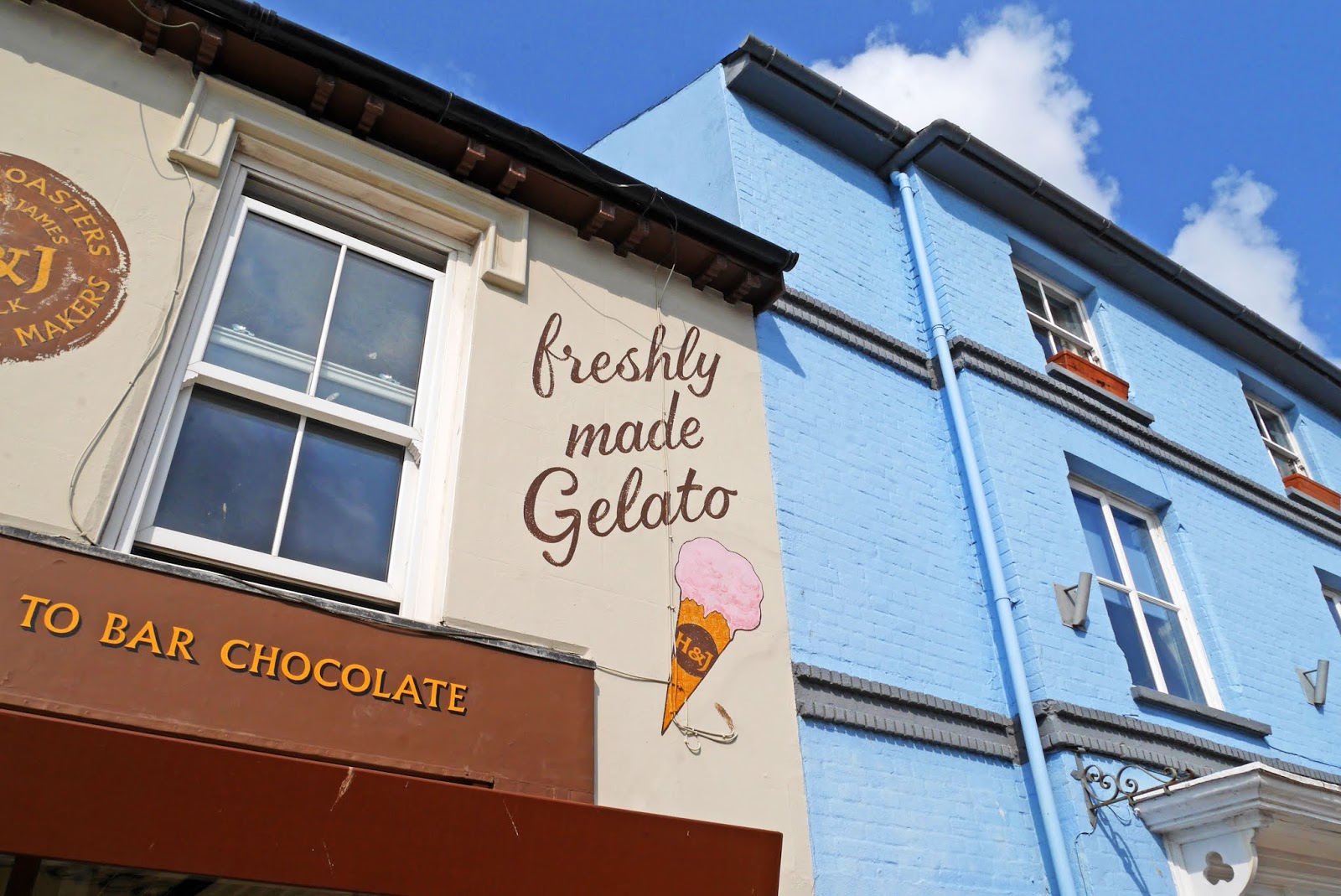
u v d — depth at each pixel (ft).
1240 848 20.30
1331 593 34.91
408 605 15.64
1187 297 36.04
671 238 21.71
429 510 16.67
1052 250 33.53
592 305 20.42
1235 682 26.81
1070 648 22.95
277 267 17.31
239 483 15.23
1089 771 20.75
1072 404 28.68
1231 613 28.63
